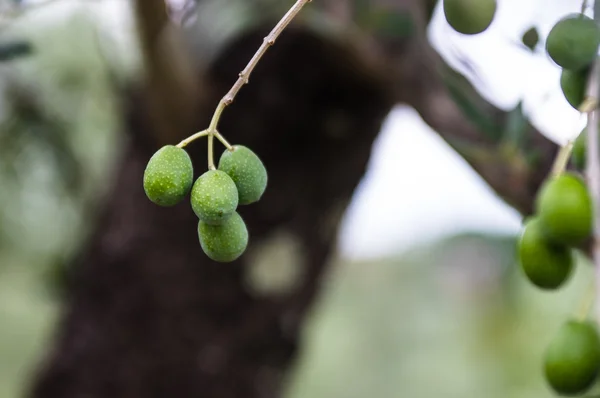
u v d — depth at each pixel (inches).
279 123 42.3
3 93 54.9
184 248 43.2
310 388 119.3
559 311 82.7
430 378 112.3
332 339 122.9
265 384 45.0
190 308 43.3
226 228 25.8
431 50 36.8
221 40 39.5
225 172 26.0
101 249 44.7
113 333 43.8
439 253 103.3
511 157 33.7
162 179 25.5
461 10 27.7
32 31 50.6
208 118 41.5
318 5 38.3
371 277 122.0
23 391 48.0
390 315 120.3
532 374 88.5
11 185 58.8
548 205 27.2
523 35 30.4
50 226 60.7
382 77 38.9
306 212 44.3
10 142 57.0
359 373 119.2
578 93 27.6
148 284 43.3
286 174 43.6
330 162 44.1
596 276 26.3
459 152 34.9
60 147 57.9
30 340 90.5
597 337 28.3
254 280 43.8
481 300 95.3
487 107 35.1
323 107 42.3
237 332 43.8
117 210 44.8
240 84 25.4
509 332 90.6
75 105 57.0
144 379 43.5
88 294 44.9
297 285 44.8
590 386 28.4
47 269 61.7
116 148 51.1
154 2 35.5
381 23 37.9
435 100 37.1
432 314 115.5
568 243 27.3
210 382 43.6
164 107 40.0
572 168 32.4
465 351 106.7
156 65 37.8
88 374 44.0
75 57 53.9
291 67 41.2
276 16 38.9
